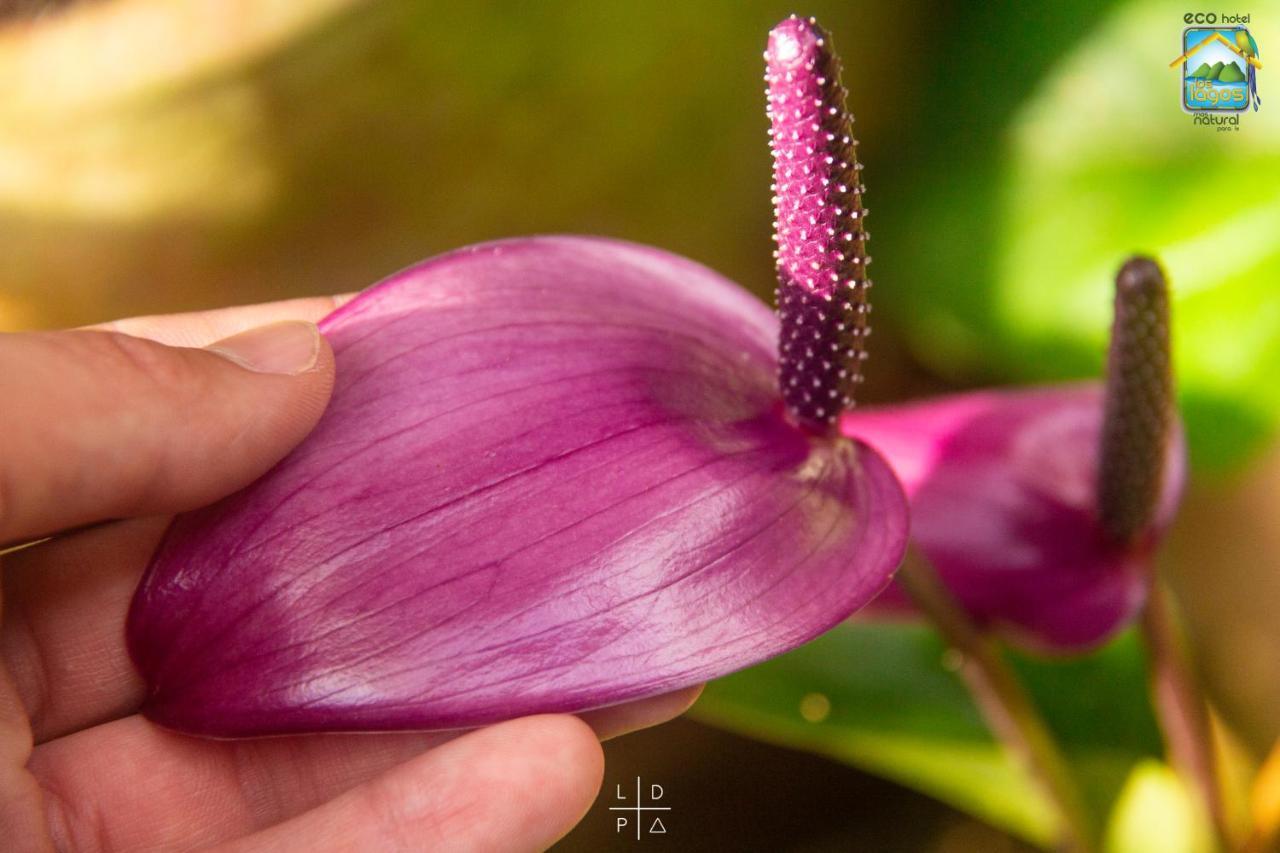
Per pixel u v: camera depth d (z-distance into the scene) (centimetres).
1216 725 45
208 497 33
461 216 48
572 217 50
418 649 31
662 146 50
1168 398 36
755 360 35
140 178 45
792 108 32
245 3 43
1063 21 53
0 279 45
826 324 33
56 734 36
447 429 32
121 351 32
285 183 45
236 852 32
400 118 45
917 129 57
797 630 32
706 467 33
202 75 44
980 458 39
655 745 50
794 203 33
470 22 44
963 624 37
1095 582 38
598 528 32
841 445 35
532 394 33
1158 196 50
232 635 31
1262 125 49
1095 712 43
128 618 32
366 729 31
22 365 32
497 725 33
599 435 33
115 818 34
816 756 52
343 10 43
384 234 47
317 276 47
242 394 32
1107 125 52
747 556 32
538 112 47
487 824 32
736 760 51
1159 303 35
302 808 35
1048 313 51
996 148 54
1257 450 47
